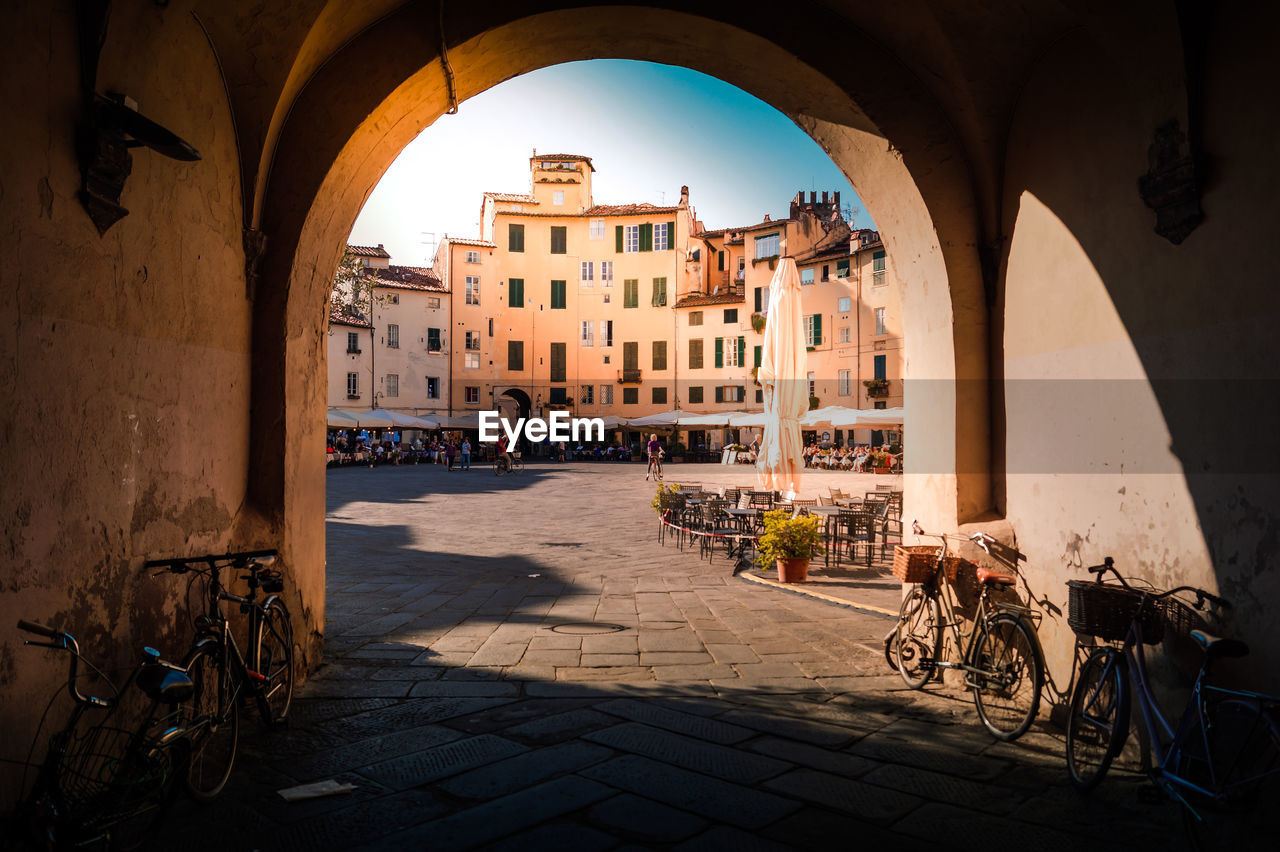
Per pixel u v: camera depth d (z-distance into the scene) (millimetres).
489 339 48188
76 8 2863
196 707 3330
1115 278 4012
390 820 3139
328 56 4738
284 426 4707
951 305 5168
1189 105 3428
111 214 3086
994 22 4516
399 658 5703
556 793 3402
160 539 3596
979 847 2975
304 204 4695
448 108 5539
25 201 2600
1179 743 3094
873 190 5668
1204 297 3418
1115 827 3150
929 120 5141
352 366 43656
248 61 4223
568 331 49000
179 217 3760
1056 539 4492
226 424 4348
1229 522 3273
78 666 2902
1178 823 3176
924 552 5211
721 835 3033
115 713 3160
